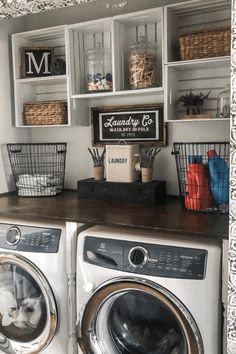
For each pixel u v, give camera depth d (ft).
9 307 6.83
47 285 6.17
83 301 5.78
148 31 7.78
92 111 8.52
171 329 5.64
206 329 4.98
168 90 7.03
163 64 6.98
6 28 8.41
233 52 4.17
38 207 6.95
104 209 6.70
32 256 6.26
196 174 6.34
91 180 7.97
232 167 4.29
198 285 4.97
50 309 6.15
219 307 5.02
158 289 5.18
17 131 8.87
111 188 7.62
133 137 8.14
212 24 7.23
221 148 7.35
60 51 8.71
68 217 6.05
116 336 6.05
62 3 5.67
